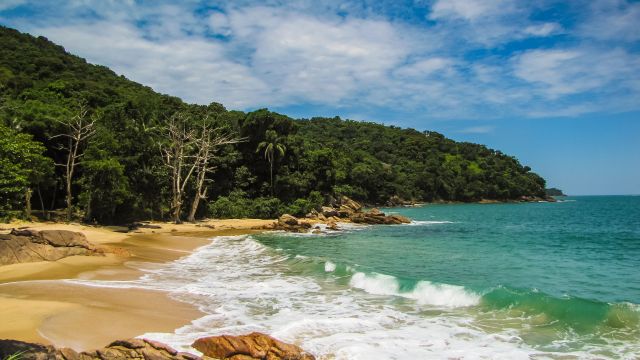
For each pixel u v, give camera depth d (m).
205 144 56.06
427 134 193.00
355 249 31.72
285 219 49.12
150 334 11.21
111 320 12.27
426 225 56.59
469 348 10.86
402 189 125.94
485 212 90.75
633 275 21.38
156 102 73.75
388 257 27.47
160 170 52.25
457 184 141.62
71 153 43.03
